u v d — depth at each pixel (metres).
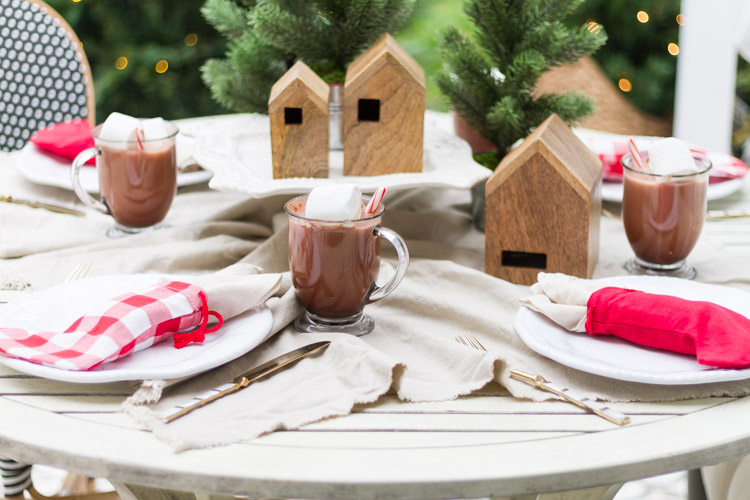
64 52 1.94
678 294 0.98
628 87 3.75
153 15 3.47
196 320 0.88
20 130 1.96
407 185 1.14
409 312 1.01
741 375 0.79
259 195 1.11
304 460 0.71
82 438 0.74
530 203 1.07
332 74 1.37
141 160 1.21
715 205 1.38
